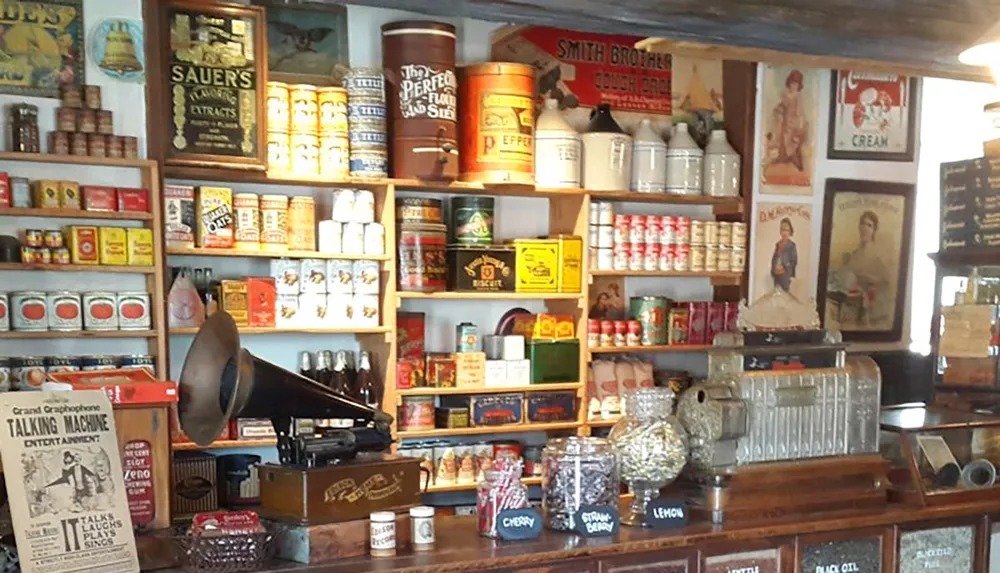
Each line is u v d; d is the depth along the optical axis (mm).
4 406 2814
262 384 3215
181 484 4480
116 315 4328
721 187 5879
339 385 5043
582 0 2064
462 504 5293
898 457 4145
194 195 4691
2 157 4074
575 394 5543
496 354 5445
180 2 4480
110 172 4398
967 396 5090
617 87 5793
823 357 4016
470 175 5184
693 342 5805
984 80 3871
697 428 3779
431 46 4945
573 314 5578
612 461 3605
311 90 4852
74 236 4211
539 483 5418
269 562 3139
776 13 2158
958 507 4090
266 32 4805
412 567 3111
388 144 5074
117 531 2928
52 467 2850
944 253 5234
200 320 4641
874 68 4141
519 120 5137
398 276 5090
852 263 6367
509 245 5422
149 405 3234
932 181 6930
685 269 5770
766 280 6062
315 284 4914
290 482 3221
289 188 5113
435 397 5484
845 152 6305
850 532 3840
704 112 6027
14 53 4211
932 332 5289
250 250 4762
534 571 3277
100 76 4348
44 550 2760
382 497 3348
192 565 3004
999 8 2314
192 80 4512
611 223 5586
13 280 4262
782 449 3865
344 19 5148
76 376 3305
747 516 3762
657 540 3477
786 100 6082
